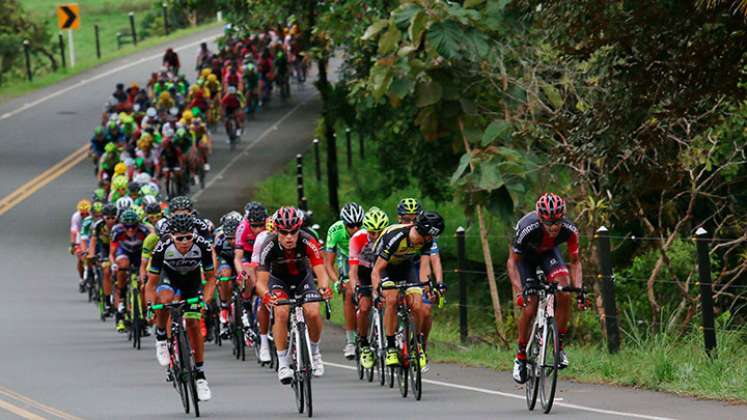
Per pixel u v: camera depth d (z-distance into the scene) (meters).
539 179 34.22
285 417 22.09
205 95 85.19
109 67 113.56
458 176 32.72
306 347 22.12
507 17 32.53
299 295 23.17
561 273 22.09
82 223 46.00
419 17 32.38
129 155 62.97
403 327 24.80
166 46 123.62
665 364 24.66
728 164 34.53
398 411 22.52
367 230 26.16
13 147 80.19
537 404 22.86
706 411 20.94
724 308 38.66
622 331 33.31
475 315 46.66
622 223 41.78
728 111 33.25
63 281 49.59
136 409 23.44
